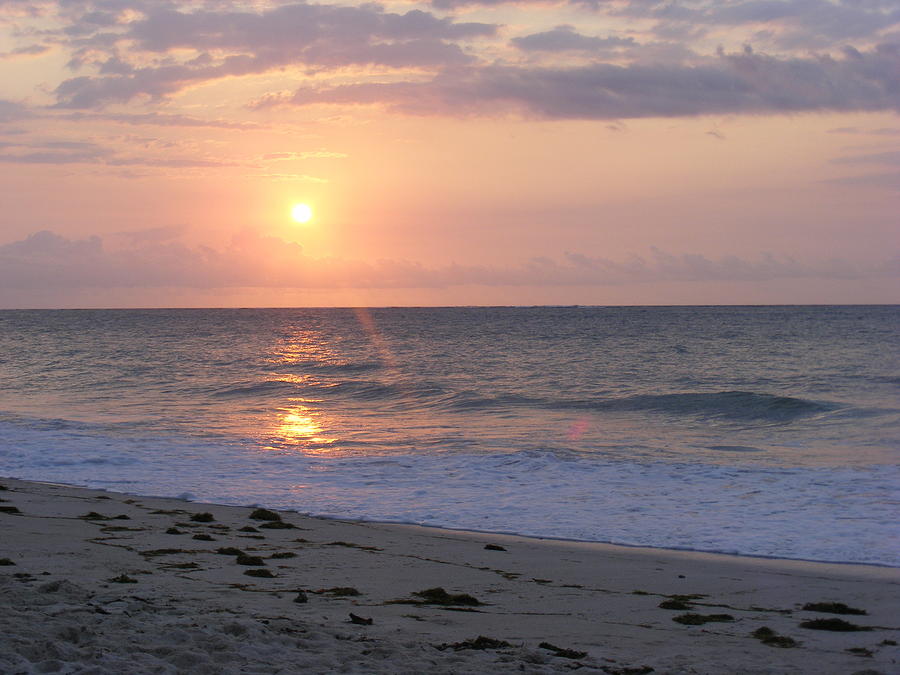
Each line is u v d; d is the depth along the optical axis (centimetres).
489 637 838
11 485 1859
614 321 15138
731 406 3316
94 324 15300
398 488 1875
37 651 635
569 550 1338
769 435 2683
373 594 1015
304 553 1255
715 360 5950
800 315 18700
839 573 1194
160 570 1076
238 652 688
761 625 917
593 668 732
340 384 4234
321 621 859
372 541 1375
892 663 779
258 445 2480
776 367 5322
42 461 2200
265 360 6228
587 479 1944
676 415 3173
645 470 2039
